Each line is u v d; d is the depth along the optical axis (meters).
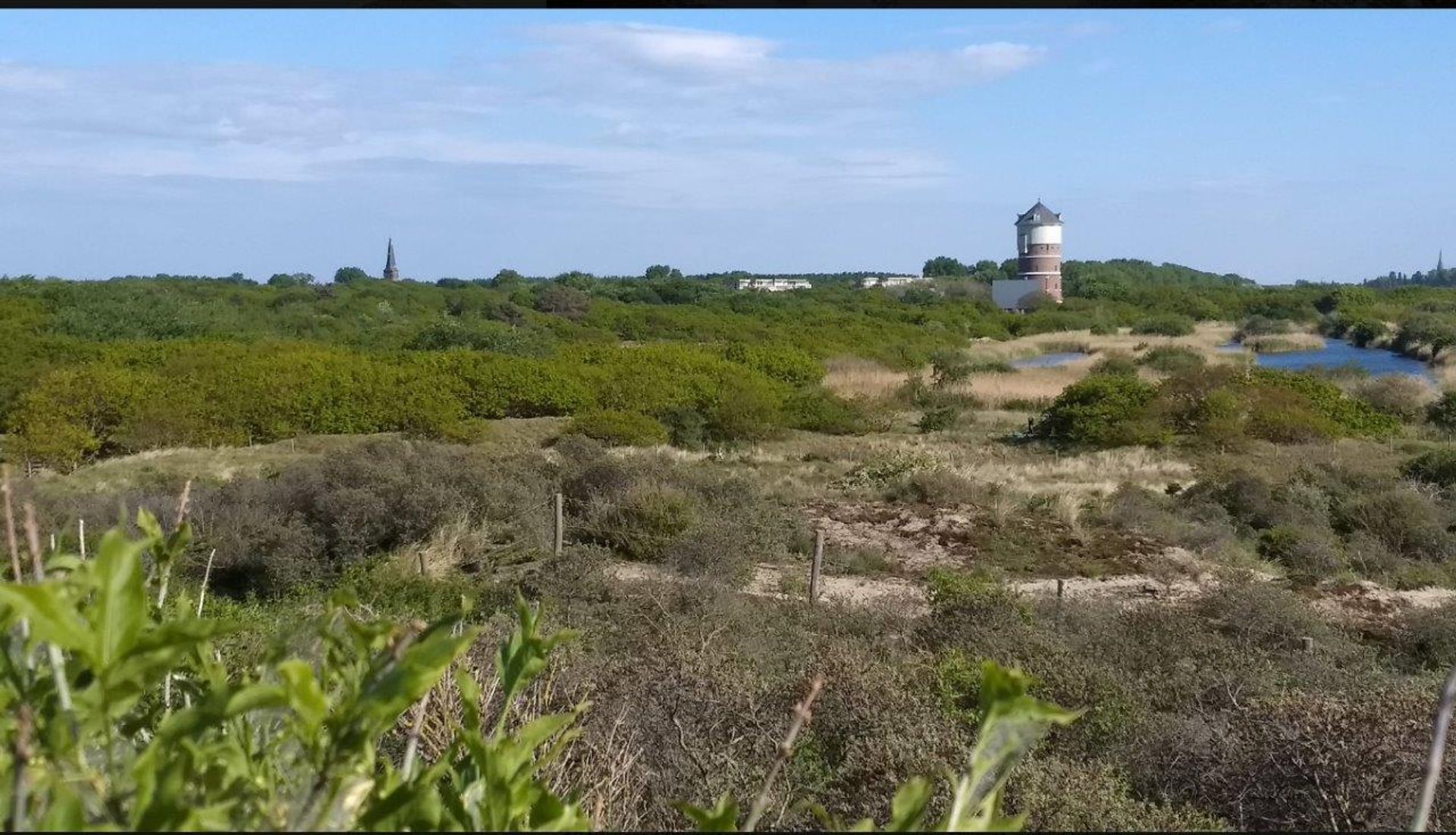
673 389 29.20
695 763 4.04
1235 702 5.31
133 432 23.39
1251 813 4.30
